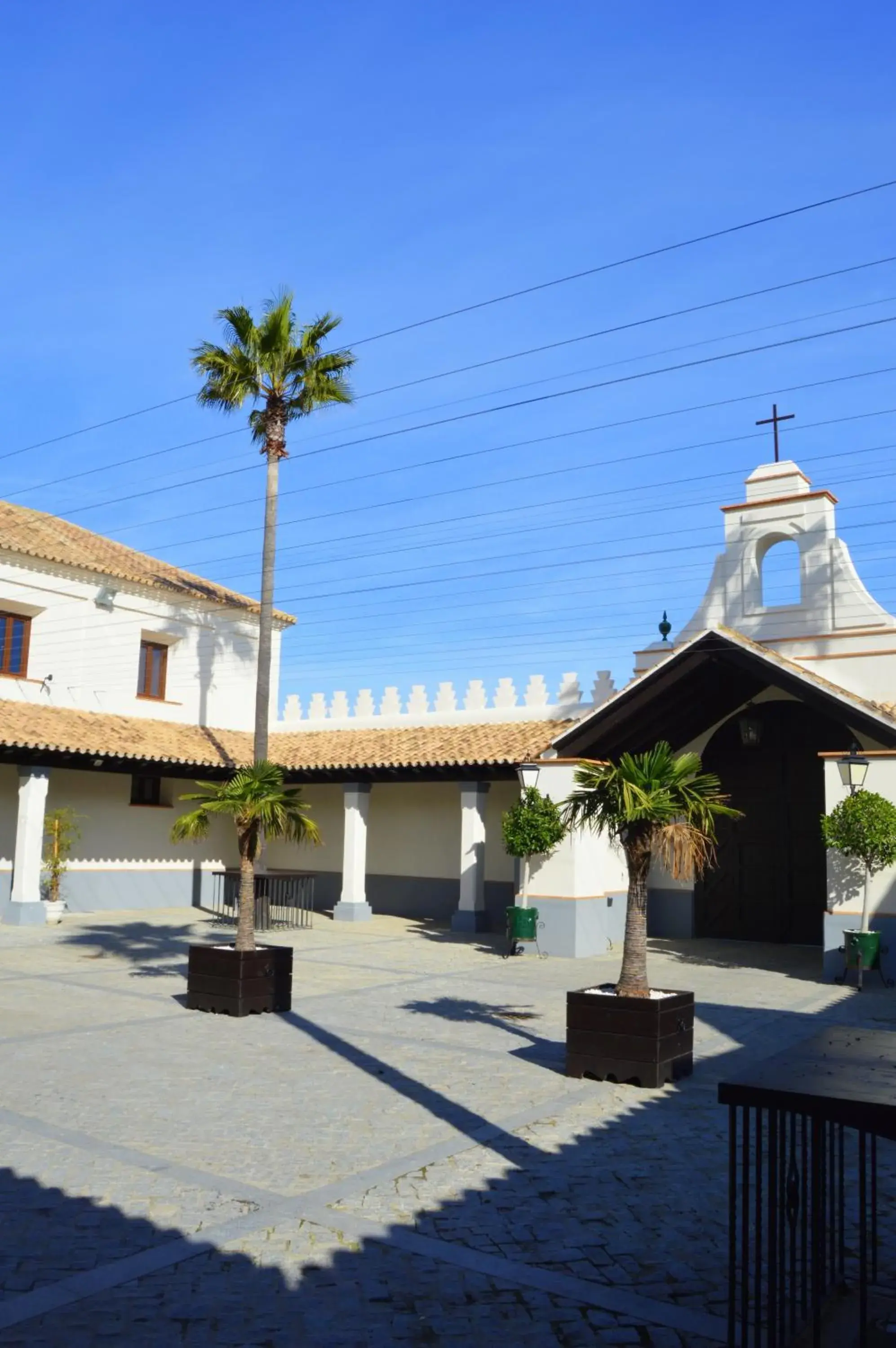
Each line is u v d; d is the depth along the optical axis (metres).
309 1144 7.37
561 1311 4.92
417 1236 5.76
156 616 27.69
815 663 20.75
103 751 22.58
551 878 19.42
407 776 23.80
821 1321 4.74
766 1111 8.36
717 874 22.02
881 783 16.25
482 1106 8.45
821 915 20.77
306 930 22.59
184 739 26.45
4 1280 5.13
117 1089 8.78
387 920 25.11
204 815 12.86
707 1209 6.24
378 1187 6.53
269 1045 10.67
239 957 12.27
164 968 16.25
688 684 19.39
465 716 26.08
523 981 15.64
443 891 26.06
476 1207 6.21
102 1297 4.96
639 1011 9.23
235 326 23.38
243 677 30.41
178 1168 6.81
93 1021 11.80
